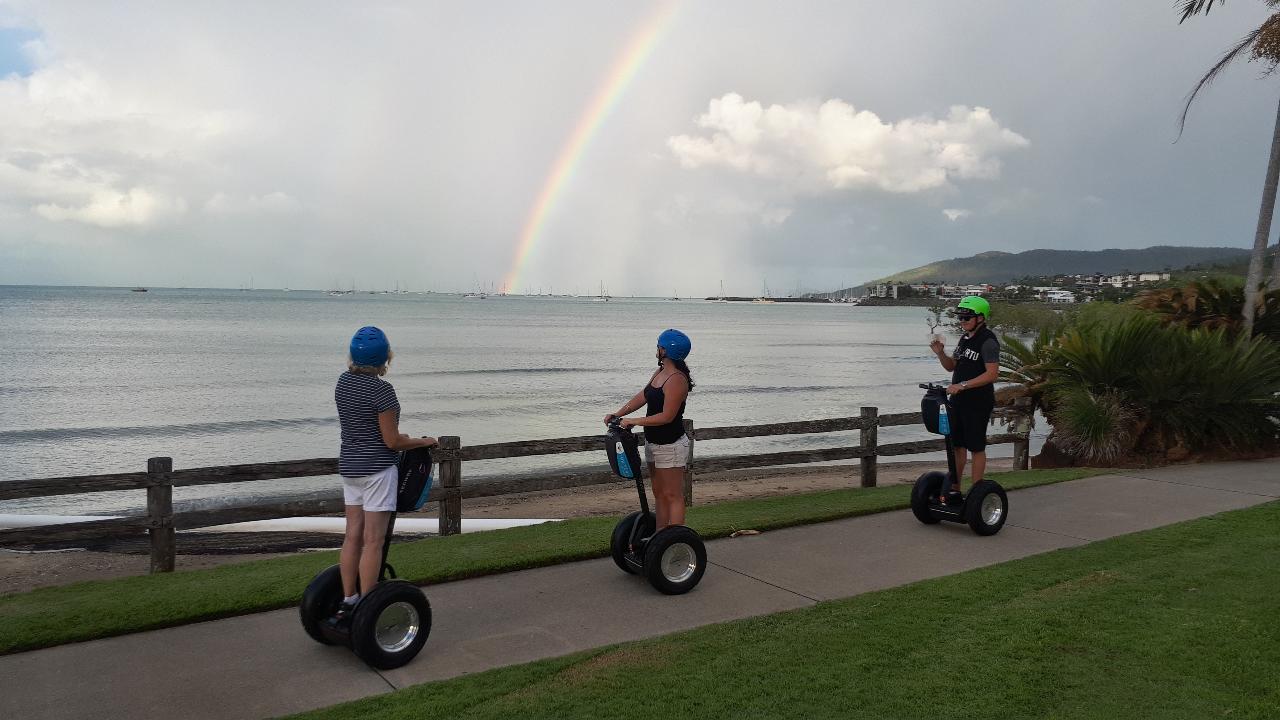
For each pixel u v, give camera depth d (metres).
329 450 18.73
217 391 29.59
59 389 29.88
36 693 3.78
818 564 5.84
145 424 22.14
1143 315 11.84
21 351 46.75
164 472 6.14
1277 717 3.37
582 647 4.31
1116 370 10.88
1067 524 7.00
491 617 4.78
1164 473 9.55
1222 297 13.20
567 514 11.53
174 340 57.03
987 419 6.57
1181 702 3.52
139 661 4.16
